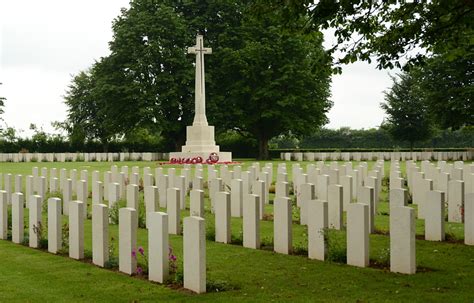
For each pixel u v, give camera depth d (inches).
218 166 1421.0
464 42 524.7
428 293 313.9
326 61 513.0
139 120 2039.9
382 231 508.1
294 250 434.0
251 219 451.5
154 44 1961.1
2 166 1636.3
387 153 1936.5
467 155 1962.4
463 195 555.8
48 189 877.2
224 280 349.1
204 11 2129.7
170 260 363.3
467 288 323.3
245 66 1955.0
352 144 2906.0
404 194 441.7
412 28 498.6
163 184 693.9
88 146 2433.6
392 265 364.2
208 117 1989.4
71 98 2684.5
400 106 2126.0
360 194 511.8
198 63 1722.4
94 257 406.3
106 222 398.3
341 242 441.4
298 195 675.4
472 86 1742.1
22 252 453.7
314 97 2086.6
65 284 352.5
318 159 1958.7
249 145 2309.3
